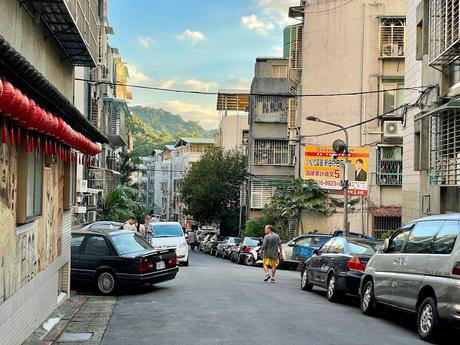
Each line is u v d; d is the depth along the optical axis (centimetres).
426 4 1905
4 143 680
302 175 3431
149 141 16300
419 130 1991
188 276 1950
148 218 2555
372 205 3259
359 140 3344
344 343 852
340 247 1442
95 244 1444
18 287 788
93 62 1354
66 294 1262
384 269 1120
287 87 4503
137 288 1540
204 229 6844
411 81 2223
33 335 880
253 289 1570
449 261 885
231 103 6606
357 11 3388
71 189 1286
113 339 878
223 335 894
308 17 3478
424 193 1933
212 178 5331
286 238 3562
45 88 701
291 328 964
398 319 1150
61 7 966
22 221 799
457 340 912
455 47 1477
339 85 3403
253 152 4512
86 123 1059
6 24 811
